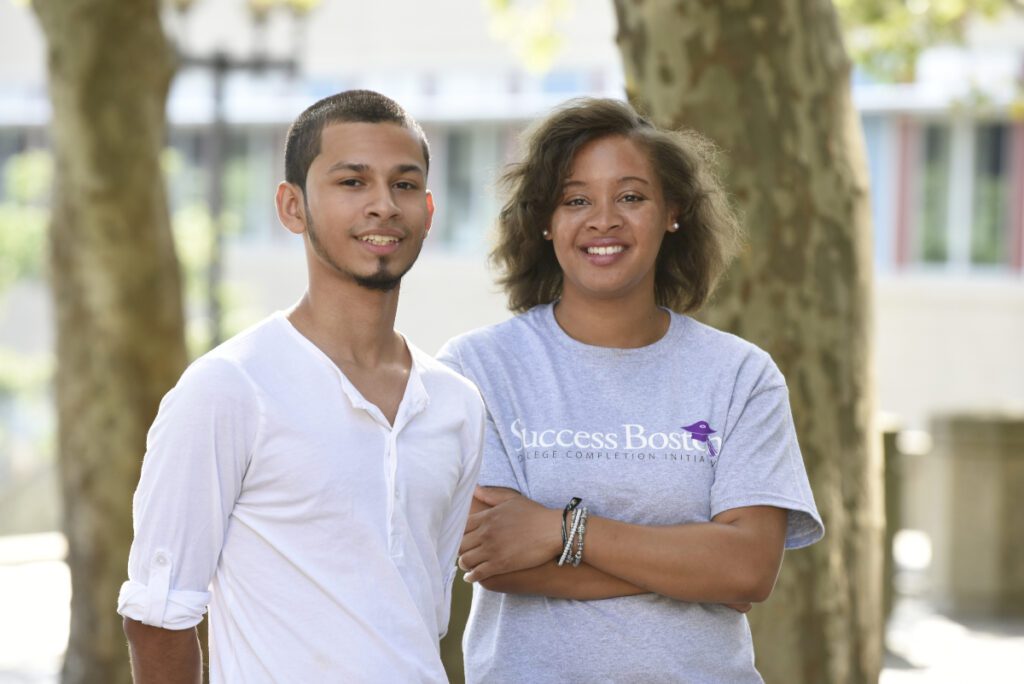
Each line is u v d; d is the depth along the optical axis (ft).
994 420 43.24
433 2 88.79
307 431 11.18
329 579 11.14
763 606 20.04
